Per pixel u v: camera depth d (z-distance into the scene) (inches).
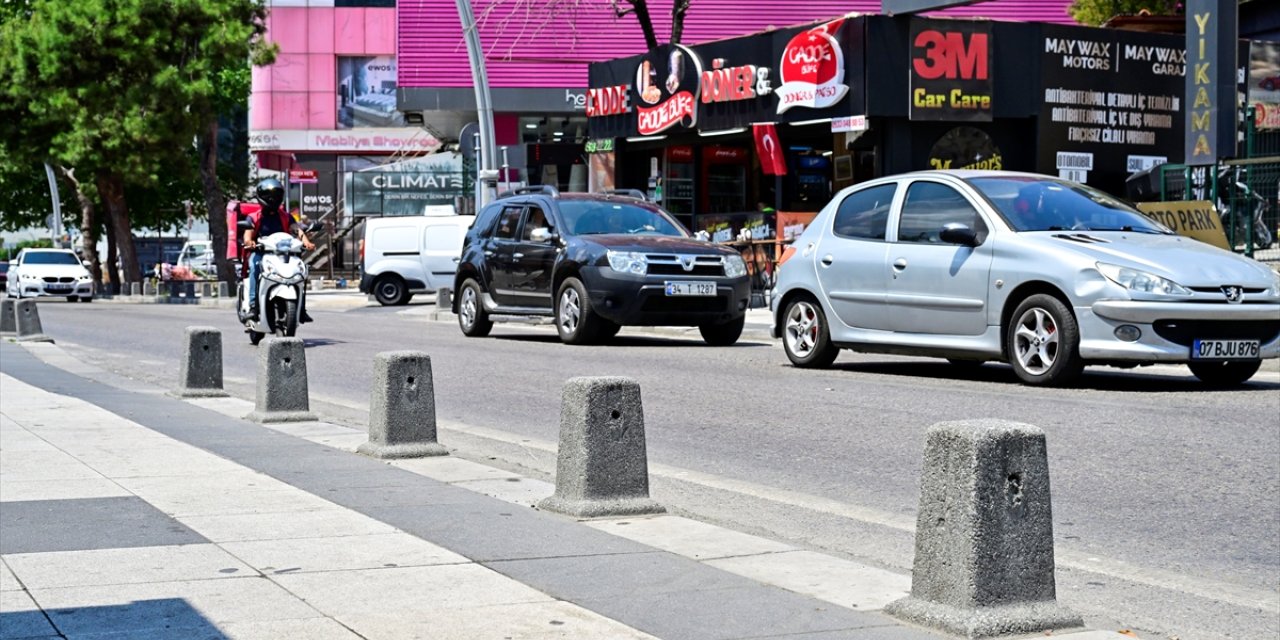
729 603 254.2
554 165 2078.0
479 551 296.7
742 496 390.6
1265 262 989.2
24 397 608.4
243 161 4483.3
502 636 230.5
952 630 234.4
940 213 661.3
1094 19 1674.5
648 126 1545.3
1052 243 608.4
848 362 766.5
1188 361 577.3
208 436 485.1
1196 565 306.0
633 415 345.4
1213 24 976.3
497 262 1008.2
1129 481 397.4
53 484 379.2
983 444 235.8
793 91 1354.6
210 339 627.8
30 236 5196.9
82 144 2389.3
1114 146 1392.7
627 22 2237.9
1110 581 291.7
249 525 323.0
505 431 533.0
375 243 1820.9
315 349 933.2
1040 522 240.2
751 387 646.5
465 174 2271.2
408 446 435.8
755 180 1477.6
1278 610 268.7
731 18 2246.6
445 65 2224.4
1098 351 584.1
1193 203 933.2
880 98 1296.8
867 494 392.2
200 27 2439.7
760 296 1398.9
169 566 280.8
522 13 2213.3
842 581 272.2
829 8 2265.0
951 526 238.4
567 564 285.0
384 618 241.3
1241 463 419.5
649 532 320.2
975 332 633.6
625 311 884.0
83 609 247.0
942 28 1315.2
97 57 2421.3
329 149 3336.6
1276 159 959.0
